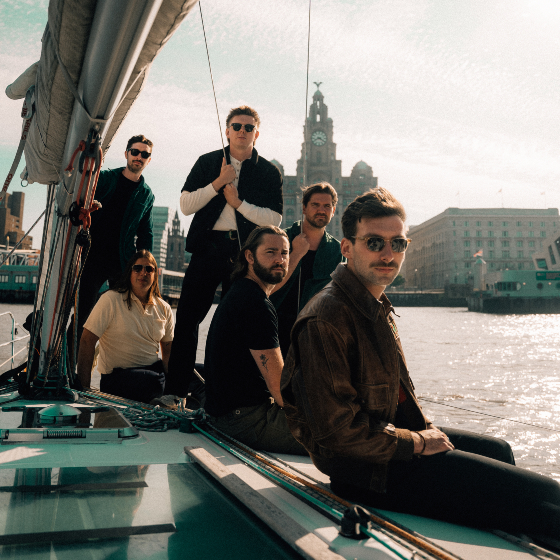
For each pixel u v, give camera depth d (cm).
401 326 4600
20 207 13950
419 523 123
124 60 128
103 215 352
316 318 125
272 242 184
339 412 121
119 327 318
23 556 91
